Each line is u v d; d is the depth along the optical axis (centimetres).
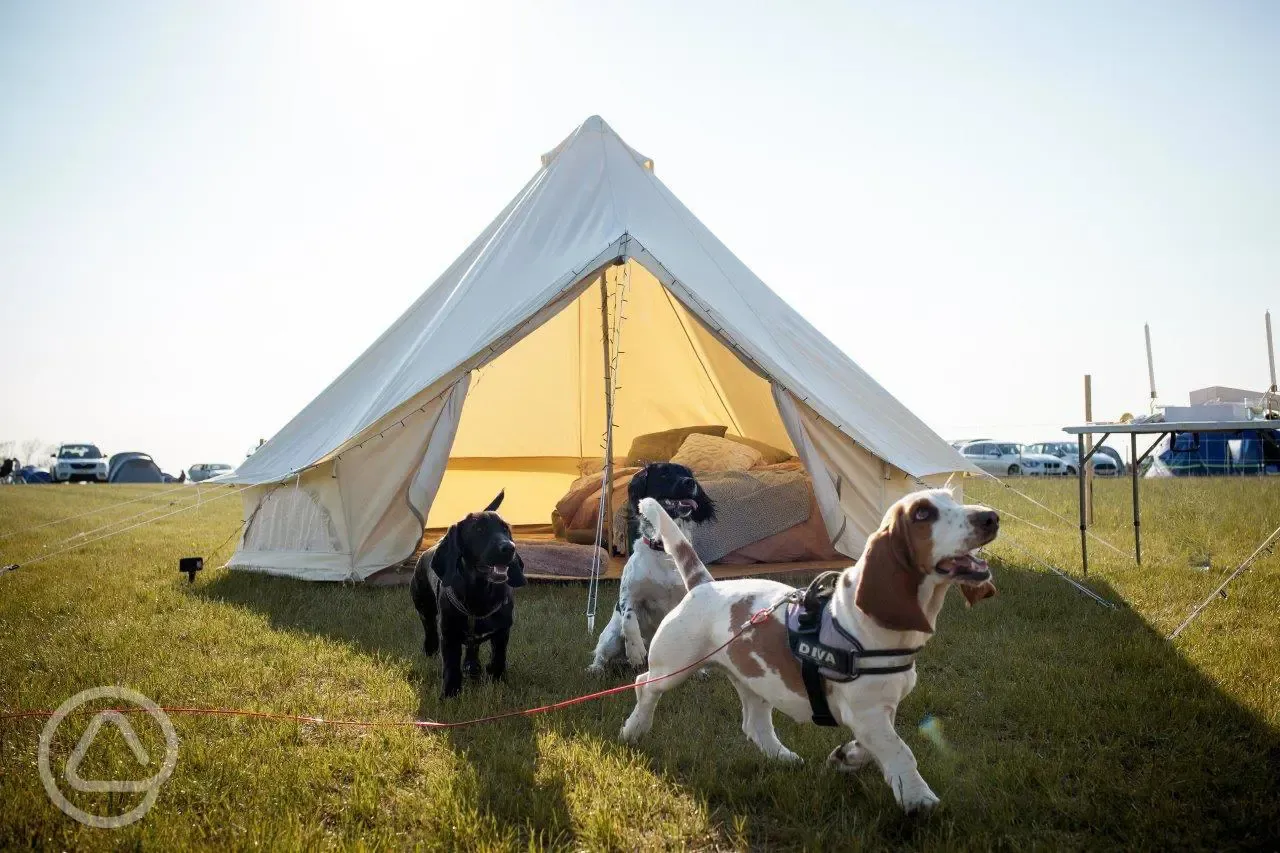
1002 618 709
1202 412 870
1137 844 347
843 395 966
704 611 429
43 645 655
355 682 582
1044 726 473
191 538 1365
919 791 358
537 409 1562
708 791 402
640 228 991
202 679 572
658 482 671
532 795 393
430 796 400
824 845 354
